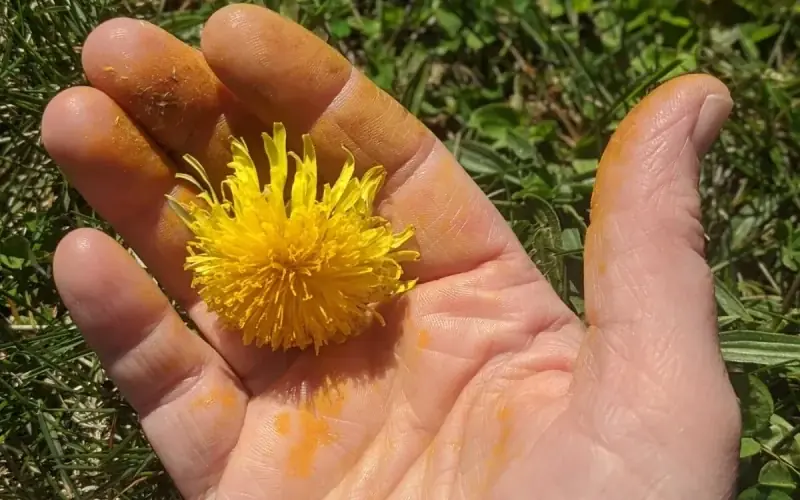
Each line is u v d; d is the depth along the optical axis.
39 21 0.25
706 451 0.16
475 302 0.20
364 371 0.20
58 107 0.19
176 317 0.20
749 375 0.23
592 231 0.18
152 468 0.24
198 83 0.20
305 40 0.20
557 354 0.19
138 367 0.19
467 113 0.28
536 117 0.29
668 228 0.17
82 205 0.25
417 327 0.20
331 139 0.21
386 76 0.27
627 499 0.16
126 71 0.20
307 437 0.20
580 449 0.17
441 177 0.21
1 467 0.24
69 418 0.24
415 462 0.19
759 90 0.28
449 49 0.28
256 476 0.20
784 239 0.26
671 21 0.28
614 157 0.18
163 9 0.27
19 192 0.26
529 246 0.25
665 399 0.16
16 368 0.24
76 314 0.19
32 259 0.24
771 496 0.23
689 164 0.17
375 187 0.20
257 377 0.20
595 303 0.17
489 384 0.19
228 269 0.19
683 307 0.17
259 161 0.21
